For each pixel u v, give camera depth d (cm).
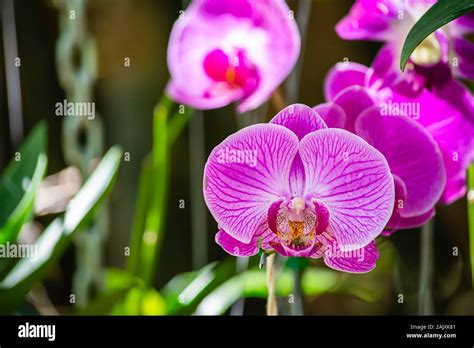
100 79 149
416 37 62
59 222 82
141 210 90
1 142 139
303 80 138
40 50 152
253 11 73
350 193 61
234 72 74
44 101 153
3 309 80
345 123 64
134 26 148
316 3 137
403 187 63
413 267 125
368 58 140
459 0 62
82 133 102
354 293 107
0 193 87
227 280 88
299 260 65
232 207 61
